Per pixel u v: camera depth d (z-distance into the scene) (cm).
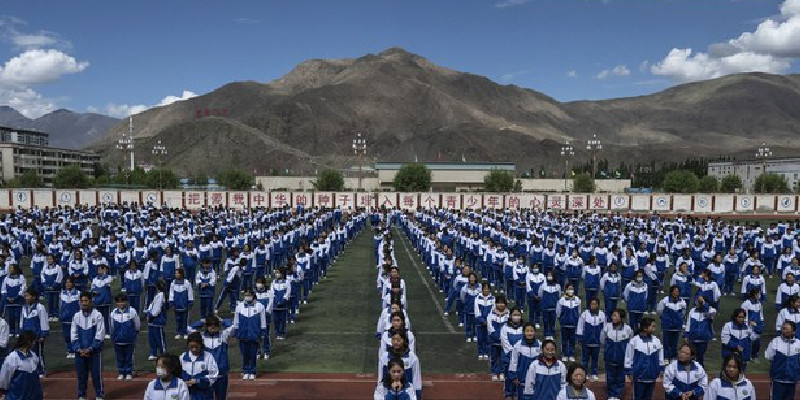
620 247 2673
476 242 2973
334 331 1938
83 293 1291
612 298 1952
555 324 2038
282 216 4419
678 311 1545
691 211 6962
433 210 5503
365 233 5141
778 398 1220
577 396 905
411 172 8156
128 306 1453
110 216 4403
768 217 6538
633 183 14750
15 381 1070
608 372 1319
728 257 2598
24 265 3209
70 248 2445
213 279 2012
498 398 1366
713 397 1013
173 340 1833
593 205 6912
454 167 10256
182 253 2783
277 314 1825
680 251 3098
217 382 1209
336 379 1484
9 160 12500
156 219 3728
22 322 1434
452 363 1619
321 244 2917
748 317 1571
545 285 1827
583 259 2750
